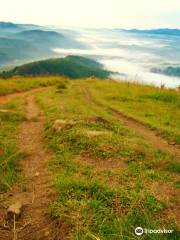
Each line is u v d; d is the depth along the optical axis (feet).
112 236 18.89
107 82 150.61
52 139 39.65
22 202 24.29
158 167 30.19
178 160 32.76
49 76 201.46
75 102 80.33
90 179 26.84
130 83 135.54
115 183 26.23
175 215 21.45
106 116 58.65
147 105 77.15
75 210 21.54
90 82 158.30
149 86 122.31
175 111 69.31
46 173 29.81
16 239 20.16
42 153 36.45
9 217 22.25
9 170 30.04
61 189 24.59
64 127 42.42
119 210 21.61
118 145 34.76
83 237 18.84
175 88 113.39
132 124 54.95
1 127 49.98
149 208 21.86
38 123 54.19
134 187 25.12
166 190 25.13
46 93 112.57
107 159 32.09
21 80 161.99
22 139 43.52
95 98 89.15
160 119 58.80
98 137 37.11
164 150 37.01
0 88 118.83
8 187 26.81
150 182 26.45
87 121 45.68
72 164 30.91
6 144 39.04
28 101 90.48
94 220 20.43
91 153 33.42
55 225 20.65
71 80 180.45
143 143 37.19
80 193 23.77
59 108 66.23
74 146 35.70
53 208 22.08
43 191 25.73
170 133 45.42
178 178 27.43
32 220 21.84
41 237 20.03
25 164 32.99
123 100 86.84
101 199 22.77
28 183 27.73
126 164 30.89
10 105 78.13
